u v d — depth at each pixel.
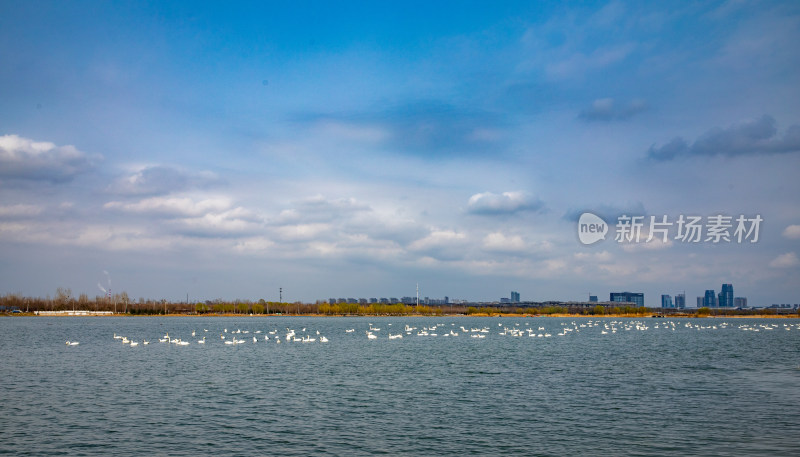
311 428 58.25
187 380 89.38
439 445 52.47
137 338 191.50
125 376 93.81
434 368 105.62
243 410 66.50
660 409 67.12
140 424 59.69
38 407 67.94
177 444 52.50
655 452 50.44
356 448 51.50
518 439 54.41
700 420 61.72
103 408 67.44
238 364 111.50
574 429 58.00
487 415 64.12
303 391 79.12
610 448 51.62
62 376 93.81
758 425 59.50
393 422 60.81
